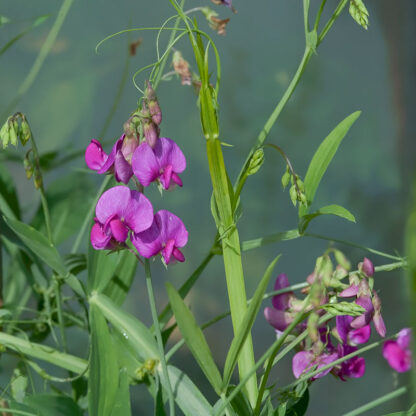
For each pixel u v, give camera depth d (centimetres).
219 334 425
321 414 363
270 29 547
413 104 356
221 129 503
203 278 446
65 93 448
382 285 349
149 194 457
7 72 446
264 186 478
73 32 470
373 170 491
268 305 416
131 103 482
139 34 488
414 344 106
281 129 507
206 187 471
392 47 368
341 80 526
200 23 502
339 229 475
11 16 462
